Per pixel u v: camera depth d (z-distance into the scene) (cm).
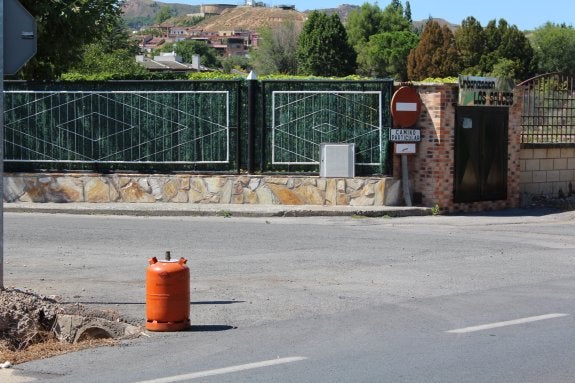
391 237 1831
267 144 2295
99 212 2194
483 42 10050
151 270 1001
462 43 10069
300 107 2278
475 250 1659
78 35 2481
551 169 2584
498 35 10000
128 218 2119
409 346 921
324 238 1802
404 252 1625
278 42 11281
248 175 2277
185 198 2291
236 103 2288
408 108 2228
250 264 1478
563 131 2617
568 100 2616
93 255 1559
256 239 1772
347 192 2252
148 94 2327
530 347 914
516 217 2233
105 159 2353
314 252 1616
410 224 2072
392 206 2239
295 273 1393
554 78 2586
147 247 1656
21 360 890
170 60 10025
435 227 2030
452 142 2267
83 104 2353
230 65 16575
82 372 837
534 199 2533
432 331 995
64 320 1034
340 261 1516
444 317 1072
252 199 2277
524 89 2502
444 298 1196
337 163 2241
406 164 2252
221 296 1203
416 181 2273
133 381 795
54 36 2473
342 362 856
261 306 1139
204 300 1176
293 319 1066
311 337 970
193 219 2111
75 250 1612
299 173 2286
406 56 12125
